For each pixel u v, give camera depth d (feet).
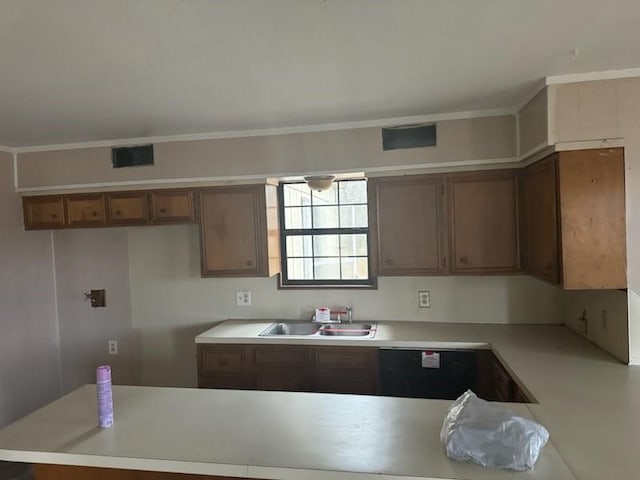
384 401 6.31
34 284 12.42
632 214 7.29
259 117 9.29
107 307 12.97
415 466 4.55
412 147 9.83
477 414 4.89
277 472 4.60
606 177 7.33
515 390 7.34
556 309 10.47
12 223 11.63
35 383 12.39
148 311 12.73
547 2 4.68
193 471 4.76
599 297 8.54
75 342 13.23
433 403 6.18
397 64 6.44
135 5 4.44
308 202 12.05
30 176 11.59
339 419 5.72
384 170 10.07
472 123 9.55
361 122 9.98
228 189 10.88
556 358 8.02
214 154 10.69
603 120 7.27
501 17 5.01
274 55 5.92
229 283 12.21
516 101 8.78
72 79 6.60
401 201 10.19
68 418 5.98
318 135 10.22
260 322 11.71
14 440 5.37
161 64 6.12
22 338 11.98
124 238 12.77
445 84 7.52
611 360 7.82
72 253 13.09
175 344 12.62
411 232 10.18
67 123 9.24
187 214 11.09
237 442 5.16
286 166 10.39
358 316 11.51
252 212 10.85
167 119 9.20
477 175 9.78
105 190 11.36
